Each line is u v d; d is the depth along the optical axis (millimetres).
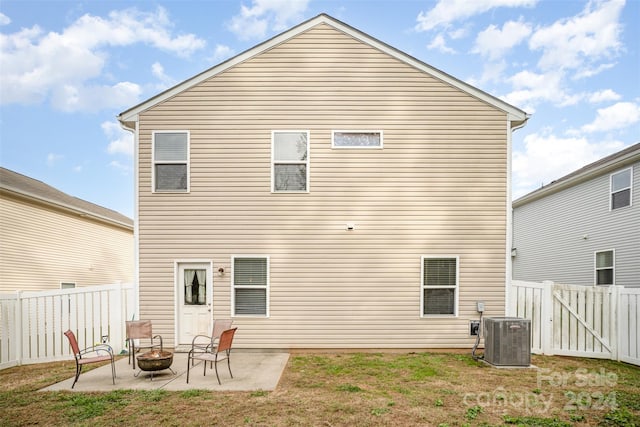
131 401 5047
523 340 6965
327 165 8461
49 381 6121
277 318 8234
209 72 8508
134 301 8305
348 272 8320
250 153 8453
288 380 6035
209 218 8375
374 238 8375
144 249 8328
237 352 8172
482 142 8516
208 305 8281
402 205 8430
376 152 8477
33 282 12586
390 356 7801
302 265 8328
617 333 7738
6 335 7520
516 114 8516
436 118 8531
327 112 8516
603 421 4406
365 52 8555
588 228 13492
